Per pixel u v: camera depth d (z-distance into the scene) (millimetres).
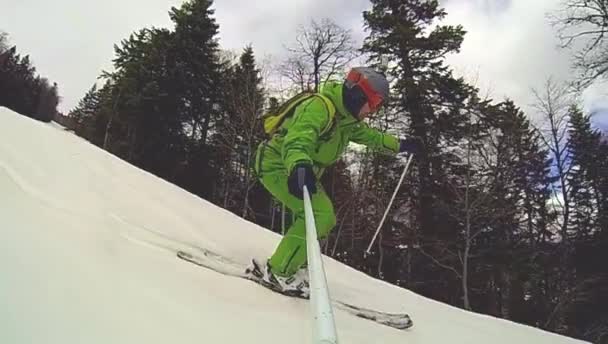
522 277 19562
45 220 2295
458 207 18047
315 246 1235
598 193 21094
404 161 19766
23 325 1211
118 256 2207
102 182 4109
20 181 3166
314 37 21453
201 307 1848
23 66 31672
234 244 3803
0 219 1930
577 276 19734
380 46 20906
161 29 24969
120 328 1379
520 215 20047
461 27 20547
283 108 2877
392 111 20344
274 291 2672
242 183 23125
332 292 3484
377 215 19562
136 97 22906
